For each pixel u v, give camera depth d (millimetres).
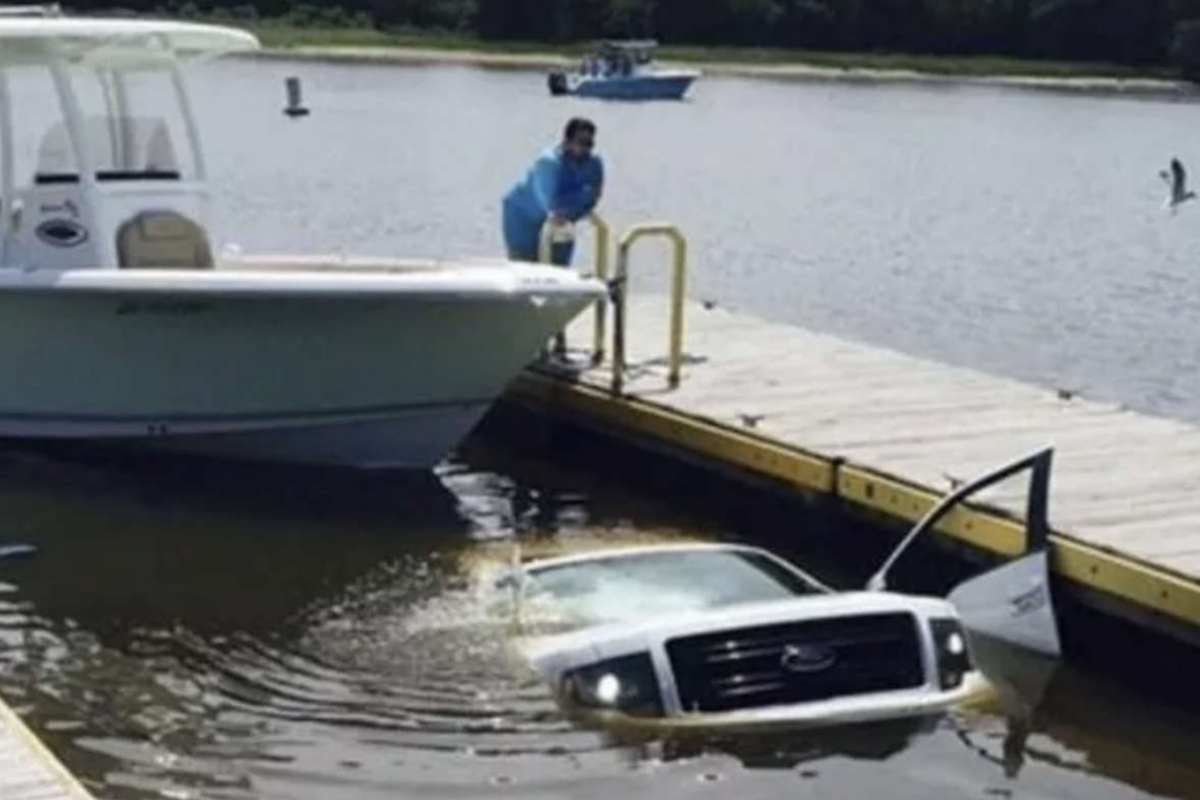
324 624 10766
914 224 38594
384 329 13367
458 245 31828
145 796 8656
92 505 13203
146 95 14266
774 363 15352
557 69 82125
